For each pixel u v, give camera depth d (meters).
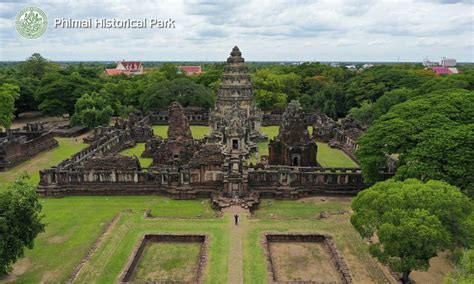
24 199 34.16
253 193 58.75
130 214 51.50
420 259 31.25
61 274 37.50
